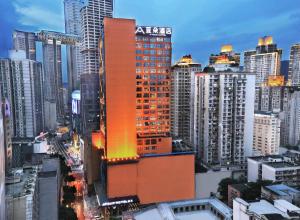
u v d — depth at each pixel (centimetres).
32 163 14362
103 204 11638
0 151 6662
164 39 14112
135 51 12850
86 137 16725
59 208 11294
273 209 7338
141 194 12562
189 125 19588
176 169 12938
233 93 15262
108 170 12019
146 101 14088
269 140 17112
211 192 14012
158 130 14400
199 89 16350
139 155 12744
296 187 11438
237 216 7794
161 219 8462
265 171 13400
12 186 8525
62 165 16788
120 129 12588
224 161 15550
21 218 7756
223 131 15350
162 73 14225
